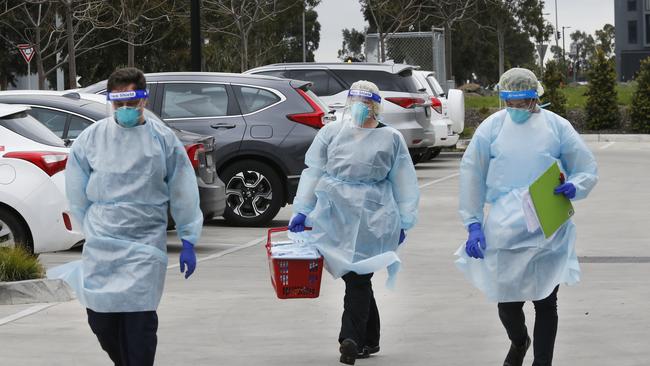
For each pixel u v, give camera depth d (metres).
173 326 14.84
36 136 20.17
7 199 19.42
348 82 37.72
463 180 11.65
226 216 26.77
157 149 10.61
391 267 13.11
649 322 14.88
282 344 13.77
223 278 18.86
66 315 15.54
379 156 12.94
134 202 10.59
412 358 13.05
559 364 12.64
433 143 41.09
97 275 10.61
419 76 48.03
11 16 59.94
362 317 12.78
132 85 10.47
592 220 27.55
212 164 23.34
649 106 68.19
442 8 77.50
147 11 57.53
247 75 27.23
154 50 74.06
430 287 17.88
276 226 26.92
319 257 12.62
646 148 58.12
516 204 11.47
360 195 12.93
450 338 14.09
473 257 11.71
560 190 11.28
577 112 73.06
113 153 10.59
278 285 12.64
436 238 24.48
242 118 26.77
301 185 13.24
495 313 15.64
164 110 26.88
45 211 19.53
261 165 26.67
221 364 12.73
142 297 10.53
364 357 13.11
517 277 11.45
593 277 18.72
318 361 12.88
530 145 11.48
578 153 11.50
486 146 11.59
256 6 64.31
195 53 33.19
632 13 181.38
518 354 11.89
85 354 13.23
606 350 13.30
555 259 11.50
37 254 19.80
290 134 26.64
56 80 79.44
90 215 10.73
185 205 10.73
